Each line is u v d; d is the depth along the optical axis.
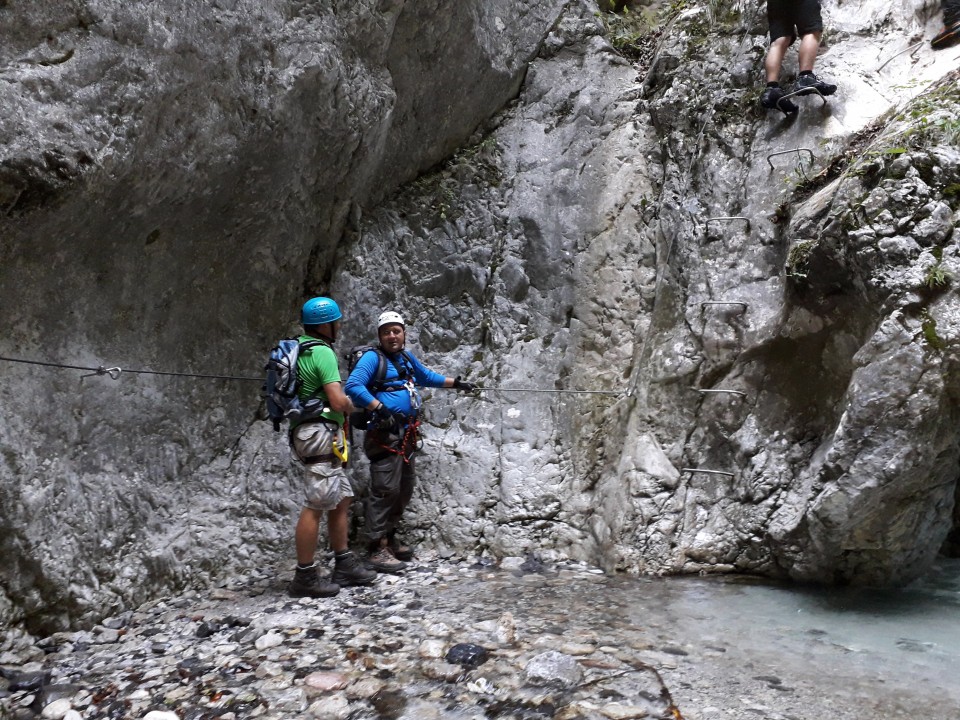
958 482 4.59
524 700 2.89
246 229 4.54
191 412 4.50
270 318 5.04
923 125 3.99
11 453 3.37
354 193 5.37
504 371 5.46
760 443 4.66
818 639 3.54
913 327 3.74
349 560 4.32
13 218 3.16
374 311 5.48
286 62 4.16
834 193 4.19
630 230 5.65
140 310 4.11
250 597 4.14
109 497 3.87
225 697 2.94
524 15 6.23
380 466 4.66
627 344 5.40
